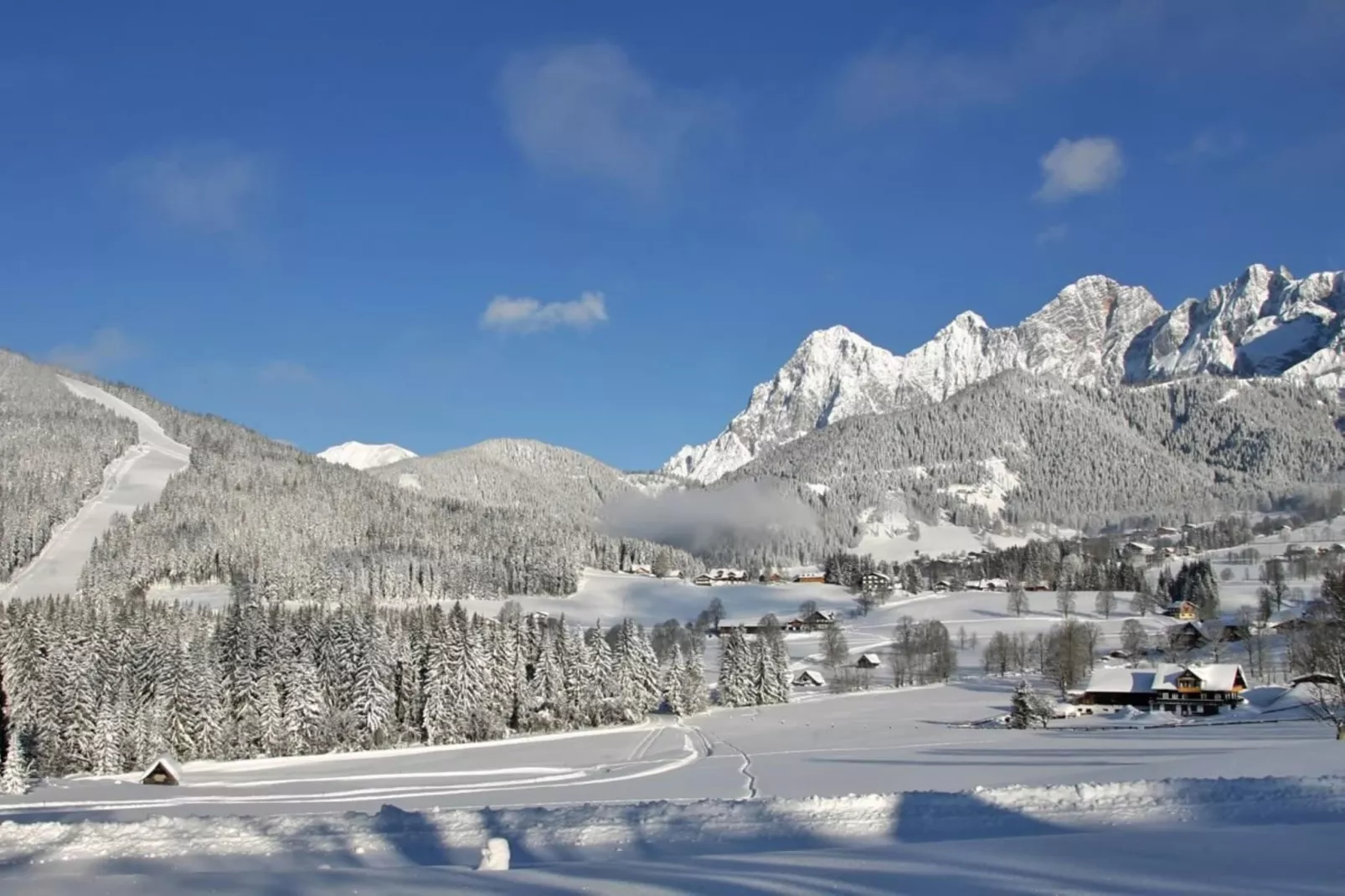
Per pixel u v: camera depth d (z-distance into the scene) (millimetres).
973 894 21750
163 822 33656
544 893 23531
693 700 154750
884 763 77188
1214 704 129125
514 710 137000
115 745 104062
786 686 168500
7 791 80875
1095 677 142375
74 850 31656
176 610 152500
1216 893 21031
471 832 32406
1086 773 54594
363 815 34562
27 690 106250
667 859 27609
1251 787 31297
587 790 65312
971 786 56344
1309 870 22516
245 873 27891
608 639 180625
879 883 23094
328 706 121625
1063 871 23406
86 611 131000
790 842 29703
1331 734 77125
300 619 135125
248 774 97688
